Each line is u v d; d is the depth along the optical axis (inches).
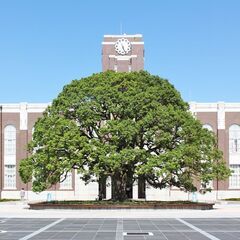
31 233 989.2
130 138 1616.6
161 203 1673.2
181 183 1681.8
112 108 1676.9
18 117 2650.1
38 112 2647.6
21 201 2316.7
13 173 2620.6
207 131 1758.1
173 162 1589.6
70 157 1640.0
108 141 1683.1
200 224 1198.3
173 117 1648.6
